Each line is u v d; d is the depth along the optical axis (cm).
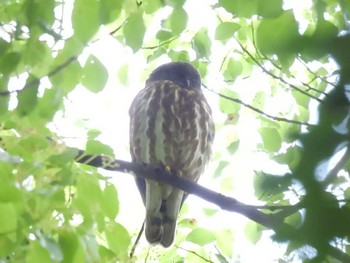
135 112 1133
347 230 231
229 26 912
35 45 712
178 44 1168
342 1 364
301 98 1054
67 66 717
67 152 635
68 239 612
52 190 607
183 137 1109
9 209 602
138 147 1117
